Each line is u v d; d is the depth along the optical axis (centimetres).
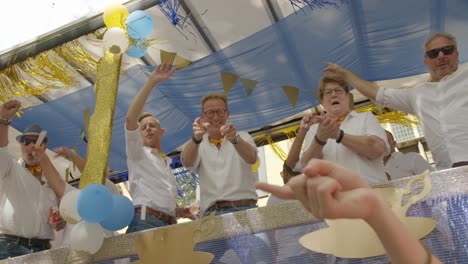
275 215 200
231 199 261
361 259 176
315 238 188
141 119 334
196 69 395
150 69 398
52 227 303
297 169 285
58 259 233
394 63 387
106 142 263
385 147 246
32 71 374
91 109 429
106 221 230
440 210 176
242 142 258
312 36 365
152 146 320
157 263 212
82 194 216
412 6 339
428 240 173
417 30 358
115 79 286
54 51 366
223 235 205
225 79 330
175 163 507
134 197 290
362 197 71
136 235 224
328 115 247
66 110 434
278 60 387
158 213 283
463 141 237
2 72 378
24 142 313
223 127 255
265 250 195
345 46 374
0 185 285
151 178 293
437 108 255
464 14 338
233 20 369
